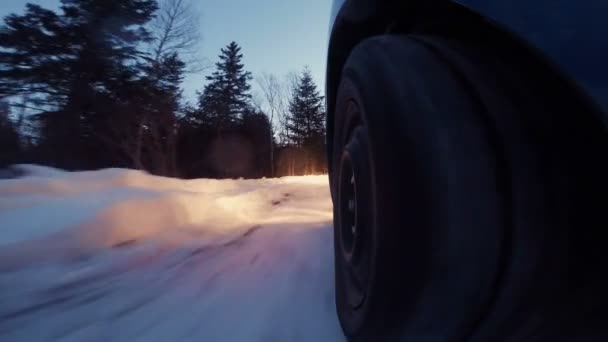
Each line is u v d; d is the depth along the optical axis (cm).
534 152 130
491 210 129
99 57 3011
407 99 148
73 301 266
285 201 956
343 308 202
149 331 225
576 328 130
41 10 2934
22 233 344
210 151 4897
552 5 120
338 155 242
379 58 172
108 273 324
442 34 178
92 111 3111
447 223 129
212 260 368
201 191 803
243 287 294
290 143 6384
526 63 131
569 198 125
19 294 273
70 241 359
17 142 2844
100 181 601
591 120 114
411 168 137
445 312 131
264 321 236
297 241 446
